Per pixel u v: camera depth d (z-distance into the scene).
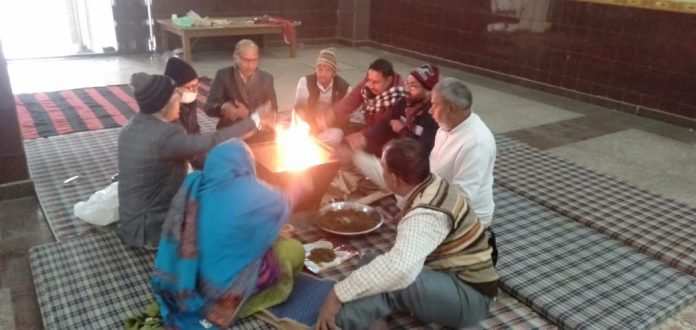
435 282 1.93
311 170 2.64
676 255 2.78
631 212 3.28
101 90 5.62
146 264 2.53
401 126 3.03
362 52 8.45
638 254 2.83
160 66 6.93
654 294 2.46
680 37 5.09
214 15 7.96
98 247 2.66
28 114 4.68
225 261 1.95
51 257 2.56
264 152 2.82
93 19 7.16
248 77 3.51
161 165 2.47
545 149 4.48
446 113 2.36
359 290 1.78
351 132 3.70
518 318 2.30
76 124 4.46
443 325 2.12
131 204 2.55
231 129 2.64
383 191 3.18
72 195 3.21
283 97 5.61
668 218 3.22
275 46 8.49
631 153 4.45
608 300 2.40
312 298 2.27
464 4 7.14
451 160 2.42
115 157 3.79
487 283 2.00
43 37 6.95
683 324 2.31
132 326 2.10
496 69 6.96
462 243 1.93
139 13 7.41
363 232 2.67
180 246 1.96
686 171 4.10
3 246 2.73
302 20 8.68
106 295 2.30
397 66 7.54
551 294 2.42
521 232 3.00
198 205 1.97
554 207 3.30
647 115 5.47
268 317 2.15
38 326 2.18
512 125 5.12
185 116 3.02
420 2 7.77
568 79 6.14
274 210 1.96
